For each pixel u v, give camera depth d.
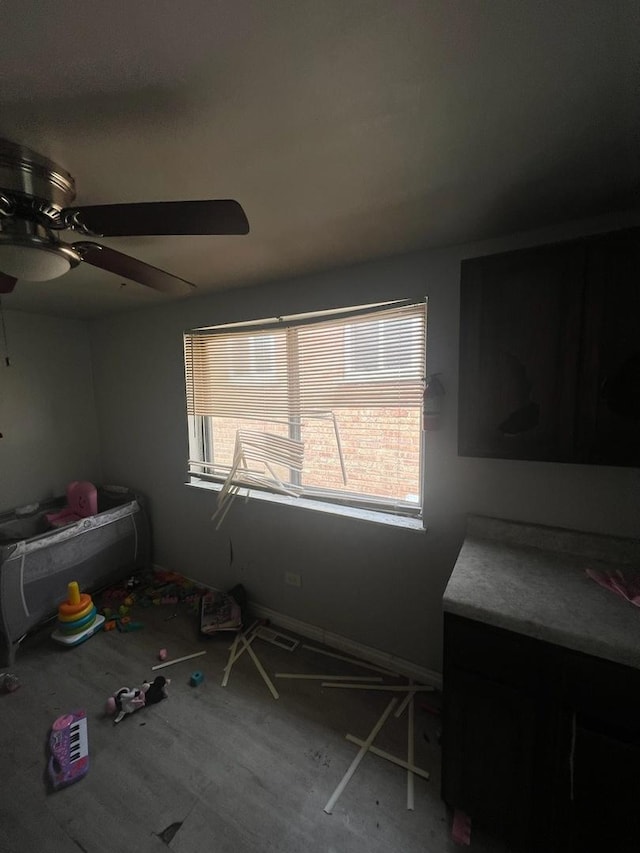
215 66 0.69
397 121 0.85
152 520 2.97
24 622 2.10
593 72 0.71
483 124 0.86
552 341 1.18
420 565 1.80
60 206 1.09
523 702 1.07
